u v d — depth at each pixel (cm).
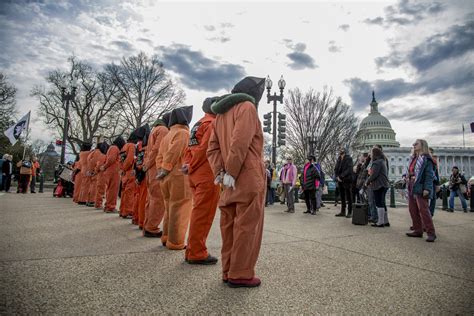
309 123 2997
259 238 278
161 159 439
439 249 466
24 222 584
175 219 396
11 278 265
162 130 505
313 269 329
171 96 3619
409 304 241
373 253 418
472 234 631
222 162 279
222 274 285
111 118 3575
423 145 575
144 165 505
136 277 282
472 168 7194
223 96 289
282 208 1202
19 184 1551
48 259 328
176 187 399
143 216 546
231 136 268
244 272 265
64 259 331
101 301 225
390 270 336
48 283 257
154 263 330
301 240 497
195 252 334
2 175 1586
